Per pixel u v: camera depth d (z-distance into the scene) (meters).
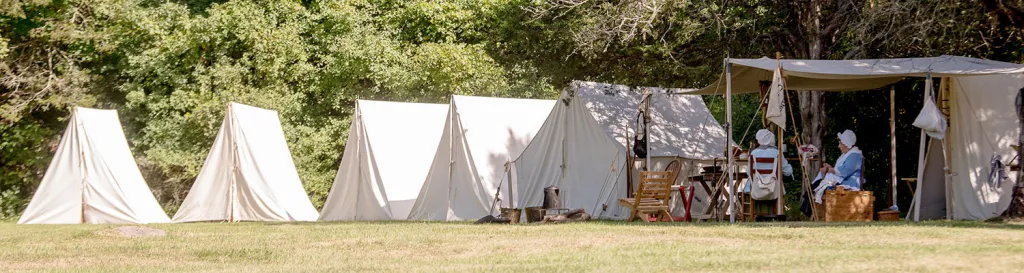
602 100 17.06
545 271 7.64
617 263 8.09
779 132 13.37
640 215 13.87
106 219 19.41
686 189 16.45
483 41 28.97
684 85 21.61
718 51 20.45
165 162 26.22
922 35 15.16
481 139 18.14
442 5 28.73
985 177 13.27
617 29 18.84
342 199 19.80
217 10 27.66
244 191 19.66
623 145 16.12
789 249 8.84
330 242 11.26
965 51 17.09
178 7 28.03
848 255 8.08
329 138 27.53
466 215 17.78
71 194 19.45
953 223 11.81
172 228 15.16
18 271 8.95
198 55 27.89
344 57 27.28
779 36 19.80
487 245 10.23
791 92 21.53
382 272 7.96
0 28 25.83
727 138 13.44
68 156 19.64
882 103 20.14
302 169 27.03
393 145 19.77
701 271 7.34
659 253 8.80
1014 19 14.98
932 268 7.05
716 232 10.97
